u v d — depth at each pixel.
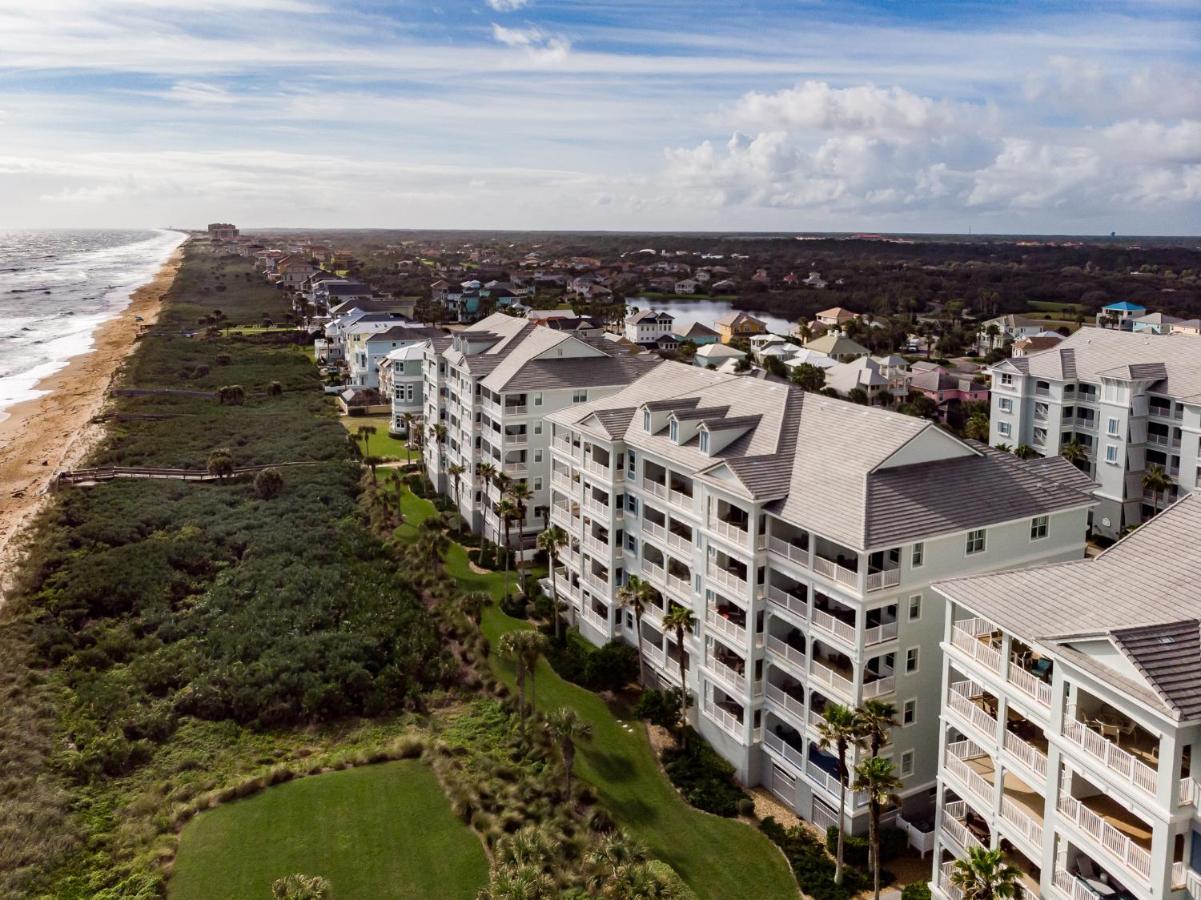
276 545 79.00
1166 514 32.81
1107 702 27.08
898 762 42.16
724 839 42.69
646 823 43.72
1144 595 29.39
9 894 38.34
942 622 42.12
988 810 33.22
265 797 45.50
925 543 40.97
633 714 54.09
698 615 50.88
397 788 46.22
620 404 63.72
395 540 81.75
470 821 43.34
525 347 84.25
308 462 108.94
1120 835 26.70
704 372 61.59
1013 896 29.81
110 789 47.00
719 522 48.16
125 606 68.56
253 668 57.31
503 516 71.69
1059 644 28.31
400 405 122.94
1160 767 24.97
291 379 166.12
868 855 40.47
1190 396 76.44
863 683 40.56
